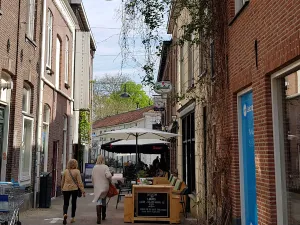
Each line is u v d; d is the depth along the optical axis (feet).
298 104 17.40
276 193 18.83
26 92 41.29
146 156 126.52
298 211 17.44
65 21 57.88
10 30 34.65
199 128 34.63
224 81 26.37
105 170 31.81
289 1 16.66
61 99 55.77
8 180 35.17
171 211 31.96
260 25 20.25
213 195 26.73
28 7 40.60
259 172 20.42
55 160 53.16
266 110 19.45
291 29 16.43
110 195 32.45
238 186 24.38
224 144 25.84
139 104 157.28
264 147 19.66
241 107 24.85
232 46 25.36
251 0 21.72
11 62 34.99
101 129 158.51
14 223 25.36
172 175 46.32
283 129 19.02
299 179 17.44
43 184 41.45
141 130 37.91
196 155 37.04
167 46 32.76
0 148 34.32
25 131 41.45
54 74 50.90
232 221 24.54
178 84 53.31
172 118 57.00
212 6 27.43
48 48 48.88
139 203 32.48
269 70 18.97
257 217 21.47
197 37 31.76
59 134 54.70
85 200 49.39
